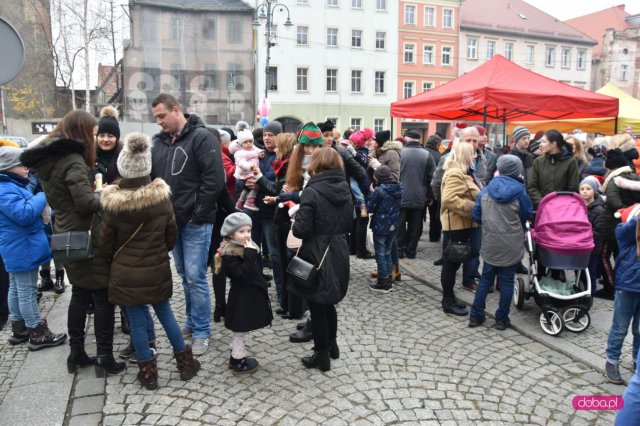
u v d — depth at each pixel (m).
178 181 3.82
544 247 4.50
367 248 7.74
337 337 4.35
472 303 5.13
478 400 3.33
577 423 3.09
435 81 42.25
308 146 4.40
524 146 6.82
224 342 4.20
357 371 3.71
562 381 3.62
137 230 3.20
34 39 32.28
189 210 3.84
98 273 3.41
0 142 4.43
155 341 3.95
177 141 3.87
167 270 3.33
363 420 3.06
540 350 4.15
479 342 4.29
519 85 7.08
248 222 3.50
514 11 47.88
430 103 7.82
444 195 4.86
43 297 5.33
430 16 41.72
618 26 53.50
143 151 3.22
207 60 19.19
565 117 9.31
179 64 19.05
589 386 3.55
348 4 38.50
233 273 3.45
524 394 3.43
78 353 3.61
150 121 18.75
